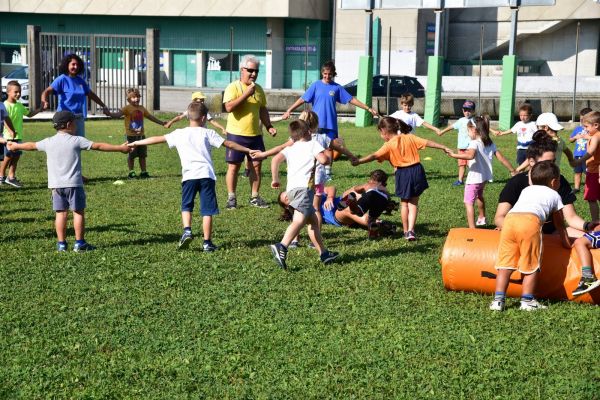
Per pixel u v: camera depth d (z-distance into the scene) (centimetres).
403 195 834
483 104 2523
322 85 1230
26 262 727
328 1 4809
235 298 627
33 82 2725
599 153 880
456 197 1135
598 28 4519
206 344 528
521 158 1235
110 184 1220
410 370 489
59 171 761
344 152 850
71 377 476
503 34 4638
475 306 618
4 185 1200
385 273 707
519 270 606
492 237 659
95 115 2792
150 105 2791
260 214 988
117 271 700
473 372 486
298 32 4800
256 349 522
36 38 2723
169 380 475
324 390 460
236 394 455
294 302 619
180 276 686
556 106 2469
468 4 2395
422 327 564
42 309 595
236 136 1017
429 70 2469
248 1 4678
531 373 486
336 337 544
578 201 1116
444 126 2522
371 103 2542
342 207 900
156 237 841
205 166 773
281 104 2717
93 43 2786
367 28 2506
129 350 517
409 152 838
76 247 773
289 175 728
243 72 1015
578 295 618
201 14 4766
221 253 771
